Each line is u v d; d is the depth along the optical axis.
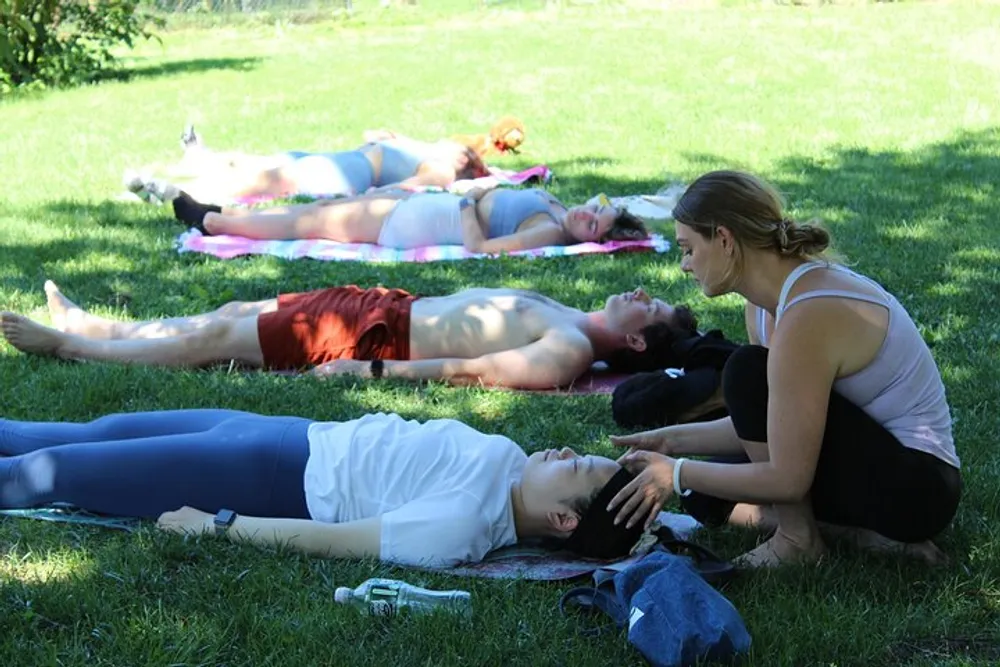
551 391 5.34
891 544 3.66
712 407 4.81
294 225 7.62
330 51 19.84
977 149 10.88
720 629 2.99
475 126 12.46
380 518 3.60
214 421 4.00
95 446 3.77
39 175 9.66
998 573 3.59
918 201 8.98
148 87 15.46
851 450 3.41
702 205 3.38
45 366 5.23
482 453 3.74
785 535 3.65
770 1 24.52
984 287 6.87
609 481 3.64
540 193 7.75
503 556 3.72
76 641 3.09
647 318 5.48
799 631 3.22
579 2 26.42
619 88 14.77
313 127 12.41
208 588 3.37
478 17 25.52
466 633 3.18
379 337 5.40
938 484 3.43
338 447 3.77
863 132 11.77
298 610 3.28
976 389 5.26
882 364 3.39
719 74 15.61
